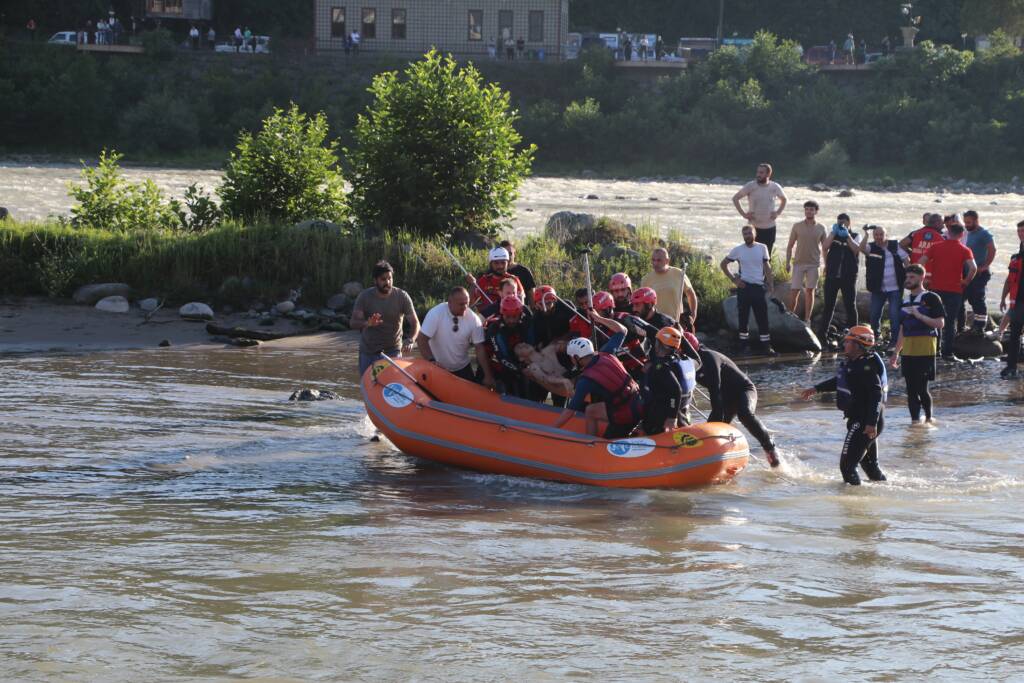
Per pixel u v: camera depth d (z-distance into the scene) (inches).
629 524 368.8
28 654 245.1
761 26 4114.2
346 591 291.1
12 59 2987.2
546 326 472.1
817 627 269.6
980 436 524.4
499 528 360.2
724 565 319.0
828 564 320.5
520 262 872.3
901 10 3912.4
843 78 3240.7
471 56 3176.7
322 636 259.3
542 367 465.1
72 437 479.8
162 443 476.7
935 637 263.7
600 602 285.7
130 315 824.9
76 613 270.7
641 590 295.7
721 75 3161.9
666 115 3075.8
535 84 3139.8
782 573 311.7
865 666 246.2
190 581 296.5
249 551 325.1
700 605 284.4
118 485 404.8
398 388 471.8
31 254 884.6
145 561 313.0
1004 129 2982.3
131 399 569.3
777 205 882.1
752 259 764.6
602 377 435.5
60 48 3053.6
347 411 561.6
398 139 970.7
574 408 440.5
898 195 2509.8
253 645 253.0
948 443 510.6
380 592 291.0
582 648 254.5
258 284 866.1
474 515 378.9
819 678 239.6
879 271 754.8
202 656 246.1
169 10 3472.0
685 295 586.6
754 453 490.0
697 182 2847.0
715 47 3459.6
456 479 438.0
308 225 943.0
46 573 299.7
